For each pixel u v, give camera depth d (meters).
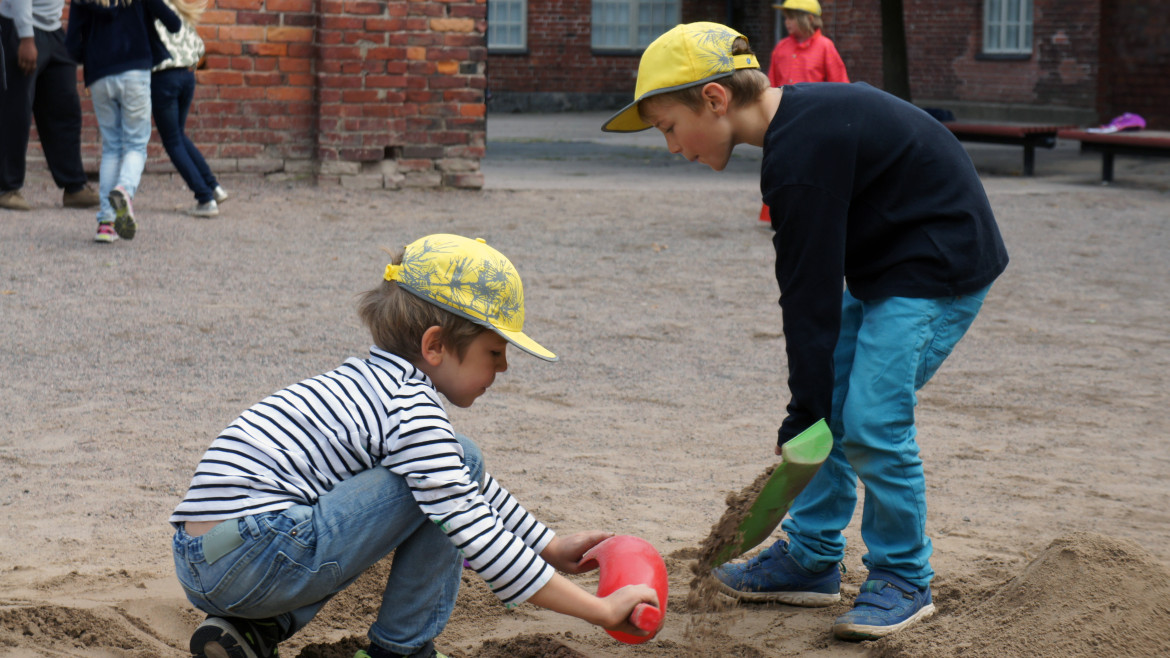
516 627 2.99
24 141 8.91
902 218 2.79
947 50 25.17
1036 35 23.47
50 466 4.09
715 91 2.74
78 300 6.53
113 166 7.98
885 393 2.84
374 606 3.04
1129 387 5.78
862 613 2.90
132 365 5.41
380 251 8.38
